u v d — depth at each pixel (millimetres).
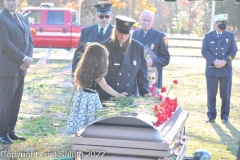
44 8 20266
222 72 8539
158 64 6910
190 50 25234
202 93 12555
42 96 11328
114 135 3756
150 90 5656
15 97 6738
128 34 5141
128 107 4340
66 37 20156
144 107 4398
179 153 4566
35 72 16031
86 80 4988
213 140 7418
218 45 8539
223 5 40781
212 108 8672
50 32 20188
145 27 7148
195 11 43250
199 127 8312
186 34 41812
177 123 4434
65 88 12680
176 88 13336
